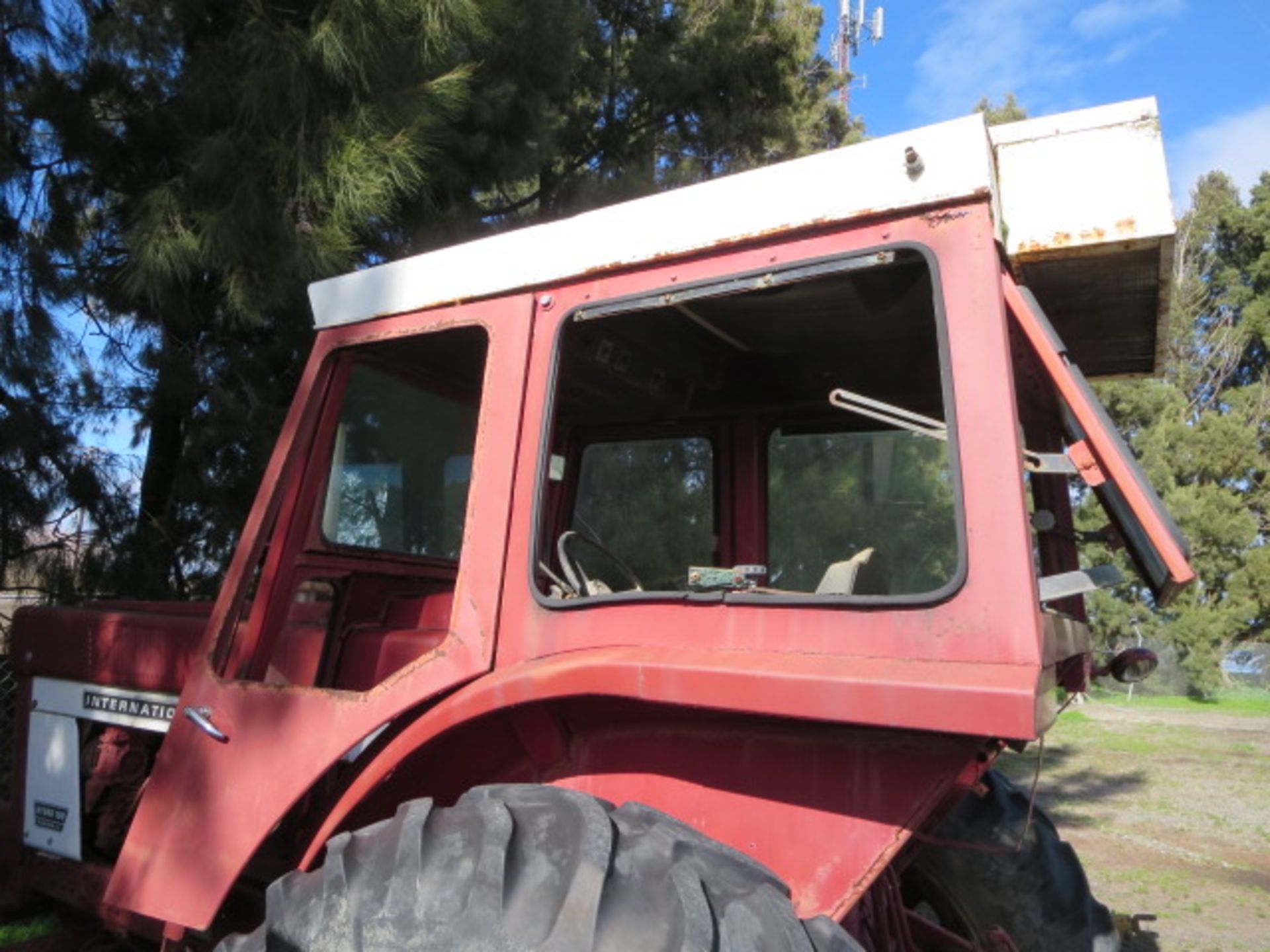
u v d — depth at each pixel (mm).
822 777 1904
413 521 3094
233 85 5340
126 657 3270
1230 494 23594
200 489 6359
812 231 2031
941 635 1754
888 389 3135
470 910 1740
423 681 2244
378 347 2781
